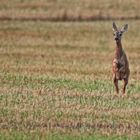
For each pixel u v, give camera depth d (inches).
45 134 2420.0
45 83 3511.3
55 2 7829.7
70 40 5831.7
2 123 2581.2
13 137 2359.7
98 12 7347.4
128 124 2605.8
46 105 2915.8
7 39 5698.8
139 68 4330.7
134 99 3112.7
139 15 7347.4
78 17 7190.0
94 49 5329.7
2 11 7293.3
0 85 3420.3
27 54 4889.3
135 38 6058.1
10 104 2933.1
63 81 3592.5
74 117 2694.4
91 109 2842.0
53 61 4549.7
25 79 3636.8
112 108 2878.9
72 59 4712.1
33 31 6254.9
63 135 2411.4
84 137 2378.2
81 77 3769.7
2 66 4180.6
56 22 6963.6
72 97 3107.8
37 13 7263.8
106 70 4146.2
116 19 7229.3
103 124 2596.0
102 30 6491.1
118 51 3216.0
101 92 3255.4
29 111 2787.9
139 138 2386.8
